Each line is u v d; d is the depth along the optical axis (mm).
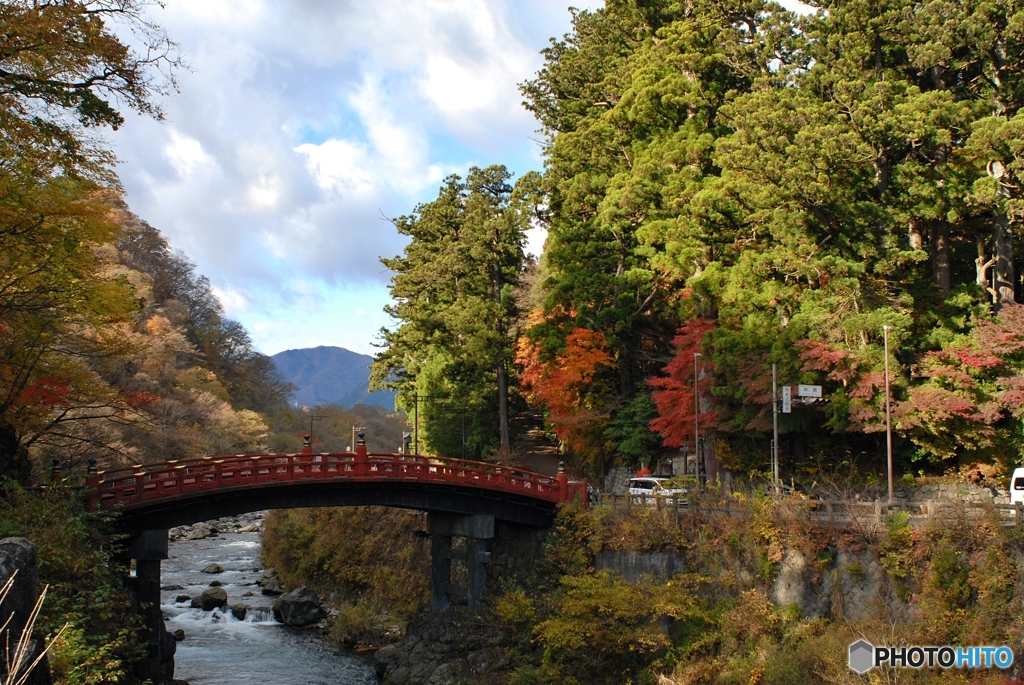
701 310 48344
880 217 42125
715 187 47344
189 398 81062
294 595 49688
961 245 49969
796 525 32312
